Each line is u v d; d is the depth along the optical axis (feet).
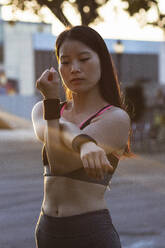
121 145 6.45
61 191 6.61
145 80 78.07
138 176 33.88
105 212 6.73
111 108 6.50
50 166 6.44
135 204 24.99
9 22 42.65
